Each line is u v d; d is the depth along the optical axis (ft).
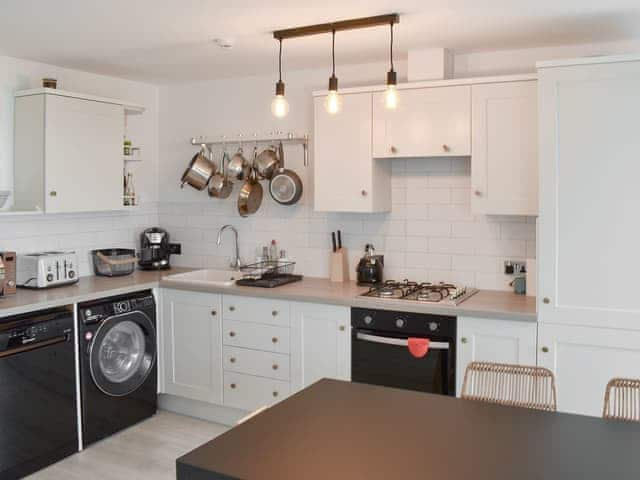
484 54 12.89
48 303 11.71
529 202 11.56
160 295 14.51
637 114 9.81
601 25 10.78
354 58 13.34
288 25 10.67
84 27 10.83
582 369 10.39
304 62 13.78
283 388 13.07
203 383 14.08
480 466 5.54
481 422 6.65
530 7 9.70
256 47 12.32
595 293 10.22
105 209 14.25
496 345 10.96
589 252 10.21
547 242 10.45
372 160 12.94
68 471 11.67
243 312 13.41
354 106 13.01
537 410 7.04
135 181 16.38
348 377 12.29
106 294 12.97
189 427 13.87
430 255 13.66
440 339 11.37
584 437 6.22
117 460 12.15
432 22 10.53
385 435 6.29
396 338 11.69
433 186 13.55
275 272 14.96
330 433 6.35
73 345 12.29
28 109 13.05
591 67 10.03
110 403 13.17
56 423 11.96
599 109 10.03
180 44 12.07
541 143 10.39
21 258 13.23
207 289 13.74
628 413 7.29
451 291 12.60
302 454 5.82
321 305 12.47
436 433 6.34
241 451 5.90
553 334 10.52
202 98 16.20
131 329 13.76
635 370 10.07
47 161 12.87
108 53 12.86
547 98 10.32
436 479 5.28
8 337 11.03
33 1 9.35
